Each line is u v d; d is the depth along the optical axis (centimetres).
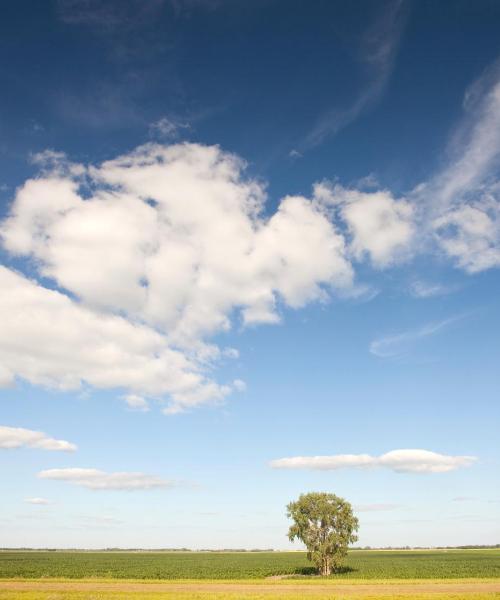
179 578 9325
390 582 7481
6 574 9912
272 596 5506
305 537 9925
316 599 5200
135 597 5391
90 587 6712
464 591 6053
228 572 10931
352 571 10744
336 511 10006
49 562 15575
